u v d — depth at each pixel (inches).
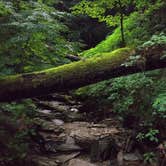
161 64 196.4
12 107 227.6
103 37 599.5
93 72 199.3
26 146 216.8
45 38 226.7
